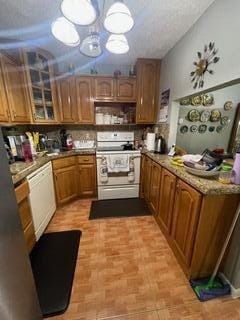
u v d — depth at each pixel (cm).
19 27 181
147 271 152
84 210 256
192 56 182
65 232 206
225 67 136
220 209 124
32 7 150
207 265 139
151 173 242
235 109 237
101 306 125
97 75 273
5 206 72
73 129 314
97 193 292
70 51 240
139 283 141
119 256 169
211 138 247
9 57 187
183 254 151
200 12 158
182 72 204
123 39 145
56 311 120
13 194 79
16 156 197
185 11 157
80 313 120
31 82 225
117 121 306
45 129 298
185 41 194
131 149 291
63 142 296
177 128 242
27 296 90
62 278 146
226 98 235
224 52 136
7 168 74
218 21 141
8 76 185
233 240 129
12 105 192
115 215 242
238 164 118
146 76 275
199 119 241
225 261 138
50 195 227
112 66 301
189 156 176
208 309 123
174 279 145
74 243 187
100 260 164
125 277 147
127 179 287
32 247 172
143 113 289
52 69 247
